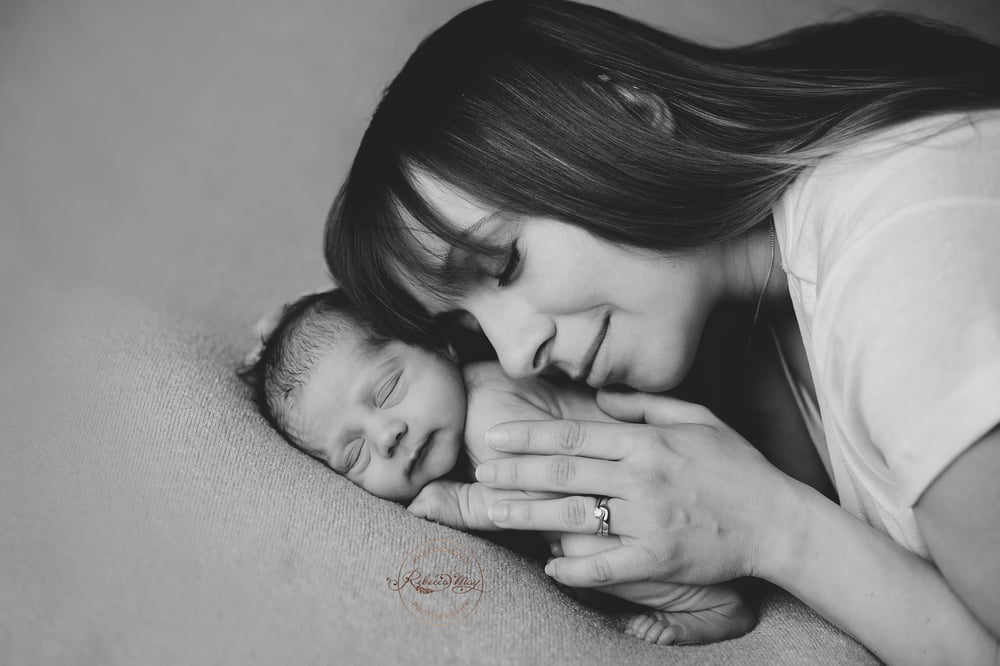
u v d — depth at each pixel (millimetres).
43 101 2615
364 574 1009
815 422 1281
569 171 1088
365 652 919
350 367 1338
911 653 979
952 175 951
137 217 2135
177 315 1559
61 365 1321
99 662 894
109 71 2705
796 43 1338
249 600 951
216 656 900
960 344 854
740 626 1109
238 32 2812
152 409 1214
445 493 1254
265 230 2014
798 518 1024
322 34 2766
